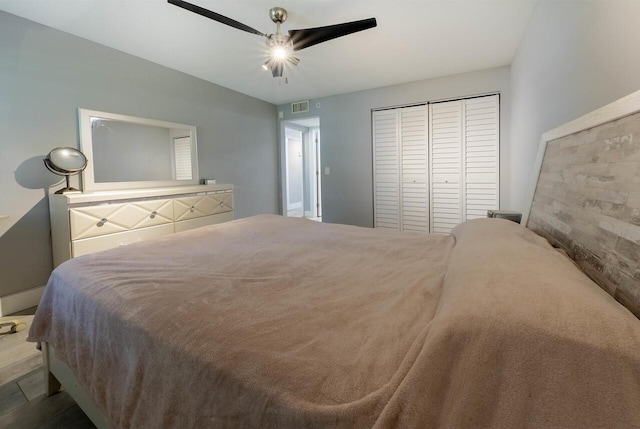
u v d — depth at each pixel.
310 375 0.62
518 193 2.98
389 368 0.63
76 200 2.32
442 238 1.78
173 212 3.04
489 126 3.55
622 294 0.73
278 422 0.58
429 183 3.96
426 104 3.88
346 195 4.57
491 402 0.52
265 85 4.05
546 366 0.51
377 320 0.83
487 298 0.64
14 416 1.34
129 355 0.88
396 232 2.00
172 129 3.44
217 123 4.02
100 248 2.45
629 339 0.50
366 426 0.52
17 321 2.11
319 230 2.07
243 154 4.46
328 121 4.62
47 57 2.47
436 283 1.08
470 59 3.22
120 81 2.96
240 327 0.81
